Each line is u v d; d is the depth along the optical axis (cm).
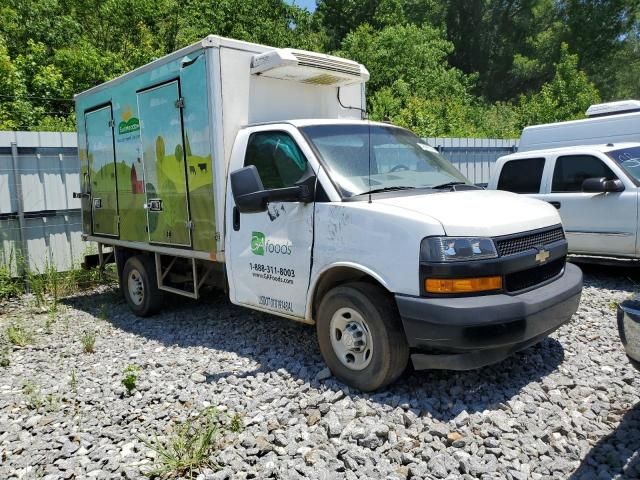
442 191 452
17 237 896
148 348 562
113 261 797
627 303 319
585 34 4009
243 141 513
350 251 404
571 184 807
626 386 400
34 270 913
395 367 389
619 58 4109
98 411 412
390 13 3528
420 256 363
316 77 563
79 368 515
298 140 459
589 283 748
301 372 449
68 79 1702
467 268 356
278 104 563
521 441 330
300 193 433
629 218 729
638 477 291
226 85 518
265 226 476
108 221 736
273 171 479
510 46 4275
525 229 392
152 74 599
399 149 503
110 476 319
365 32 2903
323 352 431
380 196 427
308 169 445
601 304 623
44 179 927
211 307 713
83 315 737
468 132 2027
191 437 348
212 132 517
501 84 4347
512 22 4316
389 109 2050
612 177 759
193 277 603
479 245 362
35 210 919
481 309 349
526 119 2253
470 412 369
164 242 618
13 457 353
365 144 483
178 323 653
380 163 475
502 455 317
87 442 363
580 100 2328
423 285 362
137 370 480
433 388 405
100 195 748
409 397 391
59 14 2119
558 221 440
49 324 689
